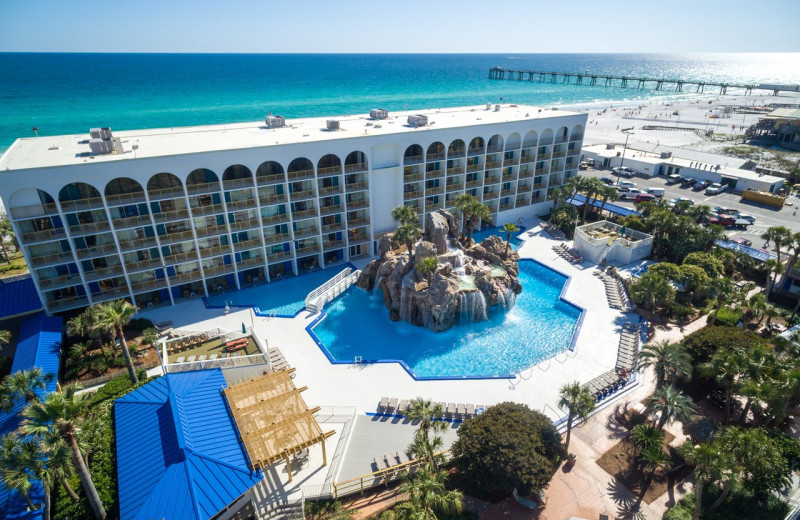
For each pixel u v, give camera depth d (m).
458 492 29.33
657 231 66.94
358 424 37.94
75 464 26.64
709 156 113.50
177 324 52.16
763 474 29.52
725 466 27.17
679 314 52.31
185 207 54.38
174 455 29.45
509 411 33.34
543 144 79.44
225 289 60.28
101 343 45.75
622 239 66.50
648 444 33.66
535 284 62.66
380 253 61.03
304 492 31.34
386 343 50.78
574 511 30.94
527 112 85.69
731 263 60.91
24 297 51.12
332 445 35.53
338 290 60.12
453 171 71.31
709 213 69.62
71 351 44.94
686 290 56.84
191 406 33.78
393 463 33.88
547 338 51.34
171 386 35.59
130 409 34.47
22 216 46.50
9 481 25.62
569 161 85.25
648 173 107.25
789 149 133.00
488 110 89.12
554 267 65.62
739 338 40.19
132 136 61.88
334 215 64.19
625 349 47.19
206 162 52.09
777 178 94.94
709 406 40.00
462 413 38.31
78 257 49.44
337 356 48.31
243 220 58.22
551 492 32.19
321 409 39.59
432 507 30.11
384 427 37.62
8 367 43.94
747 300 49.34
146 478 28.61
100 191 48.19
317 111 183.62
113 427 36.03
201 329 51.12
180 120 159.88
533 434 31.59
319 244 63.53
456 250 61.97
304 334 50.84
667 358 35.88
